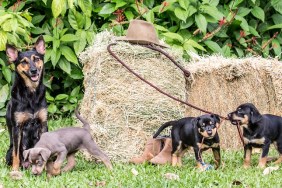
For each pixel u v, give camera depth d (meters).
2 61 11.31
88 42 11.35
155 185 7.30
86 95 9.45
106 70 9.05
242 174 7.95
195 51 11.12
